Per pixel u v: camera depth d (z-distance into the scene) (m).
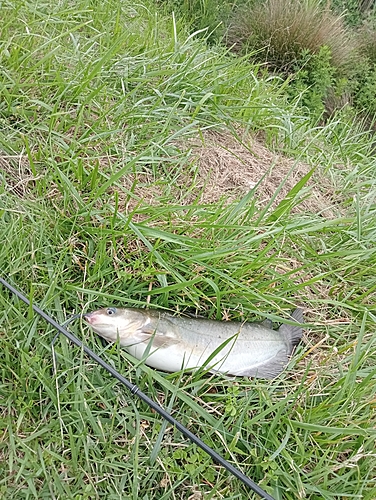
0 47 0.86
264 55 1.71
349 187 1.05
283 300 0.72
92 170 0.77
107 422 0.60
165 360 0.64
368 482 0.60
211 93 1.00
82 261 0.71
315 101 1.55
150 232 0.70
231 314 0.73
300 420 0.63
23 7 0.98
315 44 1.72
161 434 0.59
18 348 0.60
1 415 0.58
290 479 0.59
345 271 0.84
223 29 1.77
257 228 0.73
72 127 0.85
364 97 1.77
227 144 1.02
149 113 0.91
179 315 0.70
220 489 0.59
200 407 0.61
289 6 1.80
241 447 0.62
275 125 1.10
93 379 0.62
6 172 0.76
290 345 0.71
